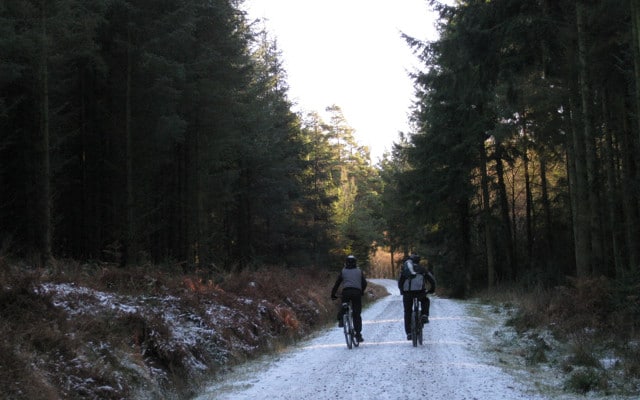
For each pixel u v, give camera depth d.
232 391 7.28
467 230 29.36
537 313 12.58
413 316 10.20
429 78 24.39
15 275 7.70
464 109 25.08
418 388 6.76
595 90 15.43
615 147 18.06
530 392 6.54
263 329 12.09
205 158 22.23
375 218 58.19
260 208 29.05
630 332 9.21
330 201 39.81
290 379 7.79
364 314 18.45
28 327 6.51
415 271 10.52
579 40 13.55
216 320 10.54
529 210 29.70
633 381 6.73
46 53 13.53
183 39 17.45
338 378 7.58
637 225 14.79
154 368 7.55
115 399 6.25
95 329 7.37
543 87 17.59
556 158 23.72
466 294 28.75
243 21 23.14
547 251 28.95
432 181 27.81
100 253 19.14
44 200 13.31
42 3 13.11
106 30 17.38
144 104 18.34
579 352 8.23
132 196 17.45
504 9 14.27
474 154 26.75
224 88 20.53
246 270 17.09
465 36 14.58
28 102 16.14
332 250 46.19
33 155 16.00
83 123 18.56
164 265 15.29
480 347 10.08
